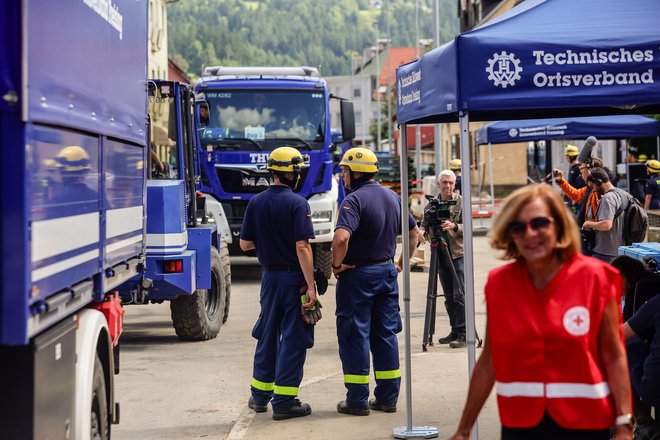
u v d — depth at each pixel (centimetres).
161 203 1438
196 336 1564
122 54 802
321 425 995
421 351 1403
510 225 504
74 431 641
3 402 552
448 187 1467
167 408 1116
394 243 1027
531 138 2455
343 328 1019
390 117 8100
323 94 2381
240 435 962
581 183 2375
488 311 517
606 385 504
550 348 500
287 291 1011
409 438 941
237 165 2367
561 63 746
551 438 505
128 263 808
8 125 509
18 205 506
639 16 761
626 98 744
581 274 504
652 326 717
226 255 1747
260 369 1045
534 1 826
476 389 538
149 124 1530
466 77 755
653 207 2661
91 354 667
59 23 587
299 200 1007
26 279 507
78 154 632
